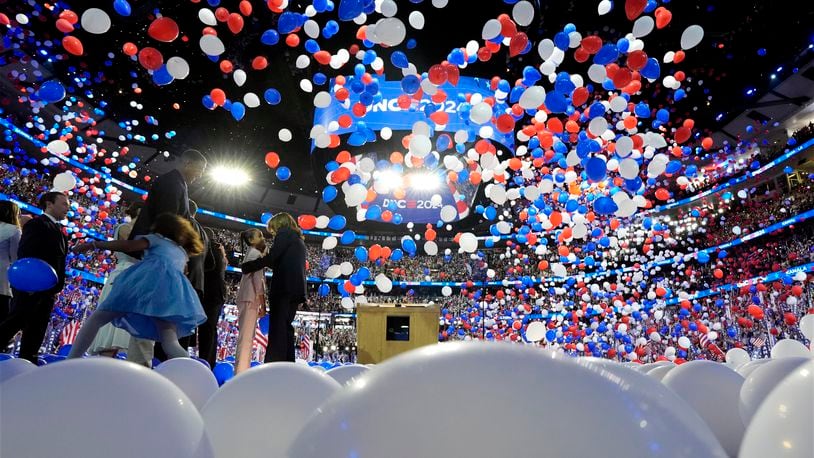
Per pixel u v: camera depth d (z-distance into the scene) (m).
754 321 13.35
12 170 14.71
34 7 11.26
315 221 4.82
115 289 2.94
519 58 10.55
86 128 17.05
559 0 10.09
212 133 18.12
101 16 3.45
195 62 13.42
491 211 6.16
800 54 15.20
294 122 17.03
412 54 8.95
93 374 0.55
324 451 0.40
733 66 15.45
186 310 3.04
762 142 19.56
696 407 1.22
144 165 20.19
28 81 14.05
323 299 22.11
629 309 8.19
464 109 5.01
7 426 0.48
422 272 24.48
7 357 2.34
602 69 4.00
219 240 23.70
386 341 5.46
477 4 8.42
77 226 13.38
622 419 0.40
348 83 5.07
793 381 0.47
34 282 2.77
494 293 23.33
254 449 0.84
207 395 1.57
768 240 18.81
